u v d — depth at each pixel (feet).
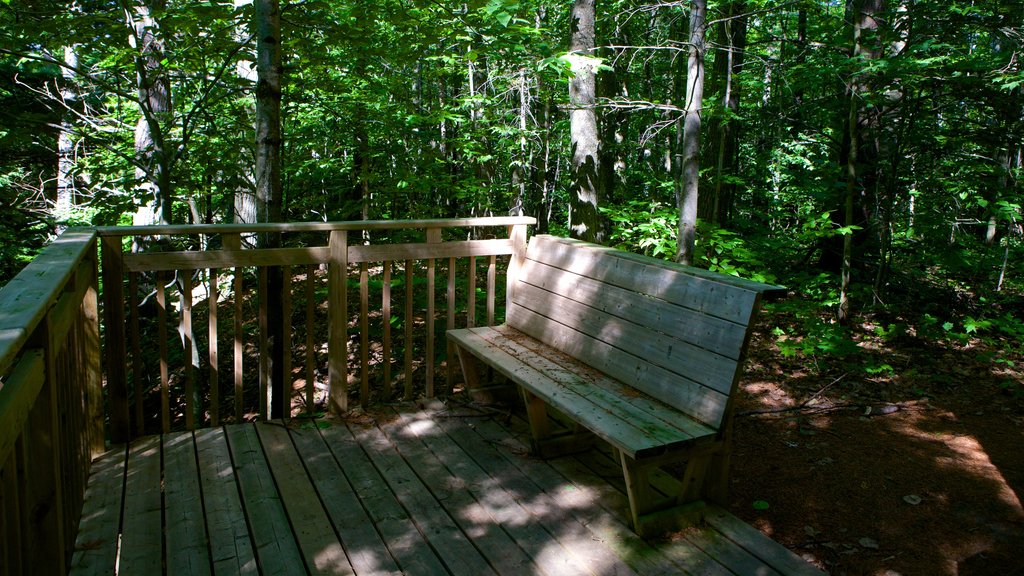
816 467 10.85
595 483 9.18
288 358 11.30
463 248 12.55
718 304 8.18
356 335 20.81
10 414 4.47
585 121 21.47
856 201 21.98
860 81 18.83
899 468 10.80
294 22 13.76
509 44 15.80
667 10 17.97
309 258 11.07
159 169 14.57
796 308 17.48
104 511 8.25
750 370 16.05
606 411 8.41
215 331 10.77
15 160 16.74
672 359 8.71
